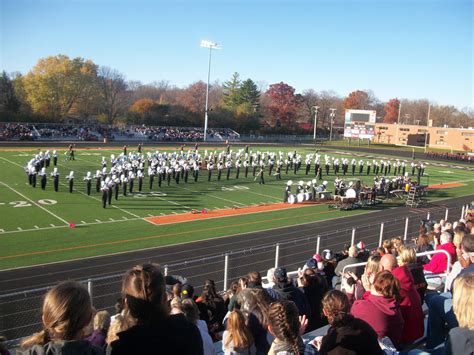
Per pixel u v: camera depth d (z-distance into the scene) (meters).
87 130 80.25
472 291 3.87
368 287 6.52
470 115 176.12
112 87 107.69
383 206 36.78
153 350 3.31
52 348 3.16
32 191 33.47
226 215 30.25
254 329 5.85
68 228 24.84
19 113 83.19
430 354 4.98
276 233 26.22
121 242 22.88
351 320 4.51
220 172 44.75
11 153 52.94
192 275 18.27
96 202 31.45
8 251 20.53
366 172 57.09
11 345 9.44
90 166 46.88
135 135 84.81
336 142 107.38
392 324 5.28
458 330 3.88
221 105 127.44
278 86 130.25
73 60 93.19
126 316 3.51
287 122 129.88
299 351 4.56
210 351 5.31
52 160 49.59
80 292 3.31
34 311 13.82
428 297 6.27
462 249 6.49
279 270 7.88
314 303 8.63
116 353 3.33
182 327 3.50
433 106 172.50
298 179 47.47
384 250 11.07
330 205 34.66
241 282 8.75
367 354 4.35
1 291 15.99
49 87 87.69
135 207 30.91
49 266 18.91
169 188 38.47
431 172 62.34
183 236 24.56
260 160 51.75
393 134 112.62
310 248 23.00
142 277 3.43
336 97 173.00
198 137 90.50
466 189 48.91
